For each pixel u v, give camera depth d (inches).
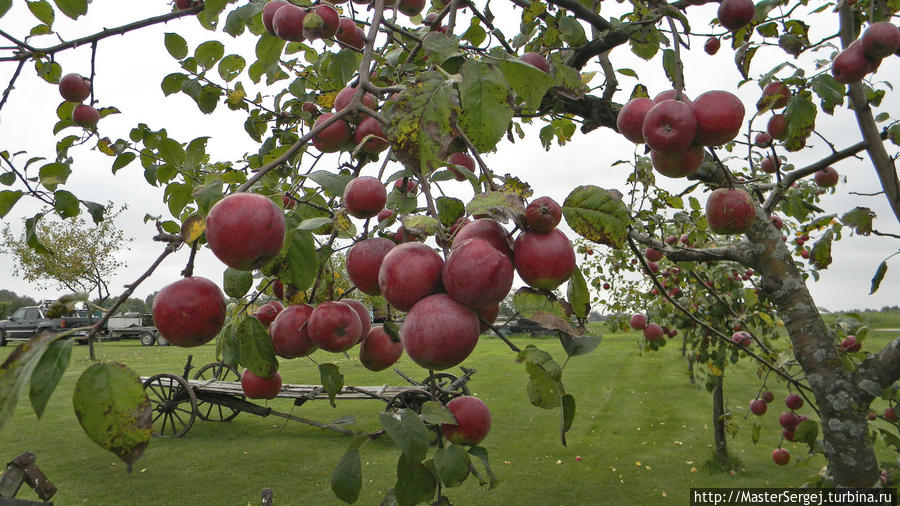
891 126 90.3
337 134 59.9
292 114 103.3
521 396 414.6
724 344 221.8
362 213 47.8
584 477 241.0
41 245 86.6
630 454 272.1
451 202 55.9
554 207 37.8
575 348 39.0
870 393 89.8
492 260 34.6
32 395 28.1
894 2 86.1
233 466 265.0
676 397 403.9
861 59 76.7
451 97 38.6
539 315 38.4
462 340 35.1
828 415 93.4
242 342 48.7
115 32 70.8
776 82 85.7
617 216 39.3
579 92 69.9
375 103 59.5
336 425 45.9
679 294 228.5
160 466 265.0
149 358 706.2
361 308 53.5
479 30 81.7
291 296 52.9
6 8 67.2
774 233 100.3
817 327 95.7
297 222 59.1
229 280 51.8
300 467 263.7
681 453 272.8
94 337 31.0
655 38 90.2
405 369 553.0
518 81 41.5
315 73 101.9
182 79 95.1
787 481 232.8
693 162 57.4
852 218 105.7
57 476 247.0
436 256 38.3
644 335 204.4
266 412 332.8
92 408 29.0
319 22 60.1
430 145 38.4
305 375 530.6
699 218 160.2
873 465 90.4
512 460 265.1
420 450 40.5
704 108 52.9
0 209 84.0
